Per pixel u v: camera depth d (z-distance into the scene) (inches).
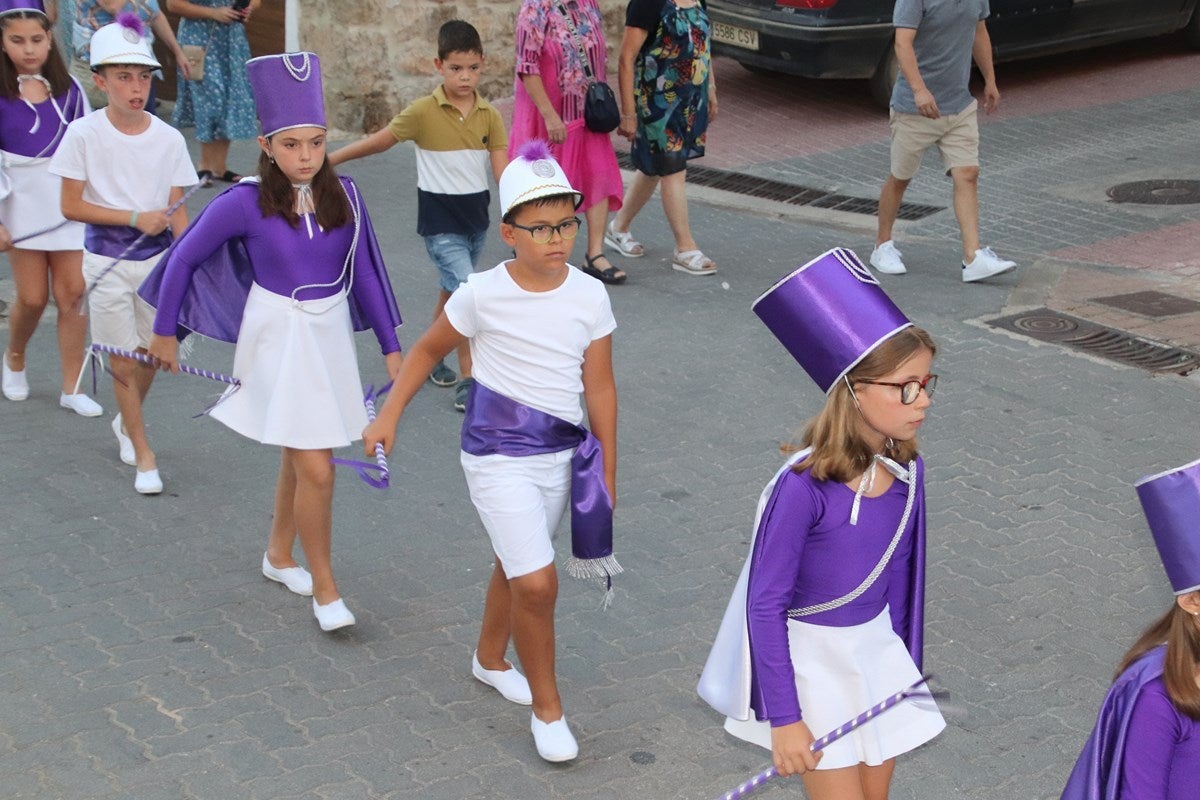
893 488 126.6
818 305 123.3
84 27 433.1
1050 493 238.7
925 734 130.3
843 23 470.3
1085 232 378.3
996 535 224.8
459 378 293.1
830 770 127.3
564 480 166.2
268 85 180.4
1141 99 501.4
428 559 220.8
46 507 234.1
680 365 299.4
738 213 412.8
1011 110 493.7
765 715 122.7
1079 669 188.4
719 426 269.1
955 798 162.1
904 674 129.4
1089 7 506.3
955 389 281.9
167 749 170.1
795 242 386.0
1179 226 378.9
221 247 189.3
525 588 161.5
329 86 491.5
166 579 212.5
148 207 229.9
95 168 225.6
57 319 299.7
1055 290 338.0
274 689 184.1
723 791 164.2
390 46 490.0
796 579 124.8
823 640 127.0
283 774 165.8
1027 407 273.4
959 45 330.0
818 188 428.1
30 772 165.0
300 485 190.4
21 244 258.4
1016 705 180.4
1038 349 302.7
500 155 273.6
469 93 268.8
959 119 335.6
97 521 230.2
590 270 352.8
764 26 481.1
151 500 238.7
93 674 186.2
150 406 279.3
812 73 479.5
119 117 225.3
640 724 177.6
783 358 303.7
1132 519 229.9
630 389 286.8
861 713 126.4
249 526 230.8
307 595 208.5
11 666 187.5
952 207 405.7
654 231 397.4
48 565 215.3
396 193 429.1
